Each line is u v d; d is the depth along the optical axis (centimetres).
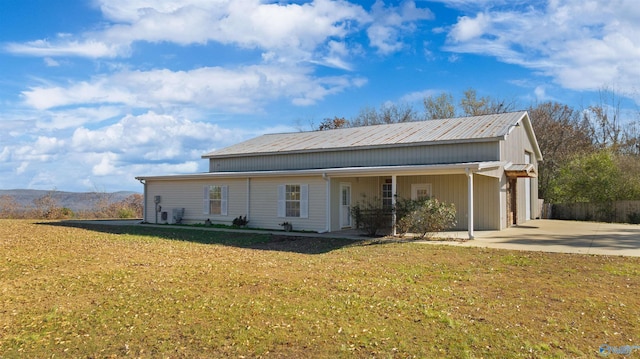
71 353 520
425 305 679
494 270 937
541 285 802
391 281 843
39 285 823
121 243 1419
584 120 3703
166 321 619
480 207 1847
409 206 1497
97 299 729
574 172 2658
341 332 572
